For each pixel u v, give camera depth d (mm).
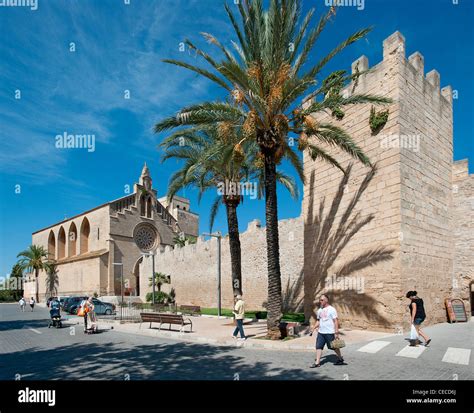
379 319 14734
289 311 29953
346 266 16656
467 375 8062
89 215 67875
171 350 12359
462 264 19062
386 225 15008
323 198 18641
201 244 44094
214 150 15977
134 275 64938
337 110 17938
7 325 24656
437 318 16484
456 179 20109
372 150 16094
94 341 15211
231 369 9125
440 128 18531
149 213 70875
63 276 69812
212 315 27250
